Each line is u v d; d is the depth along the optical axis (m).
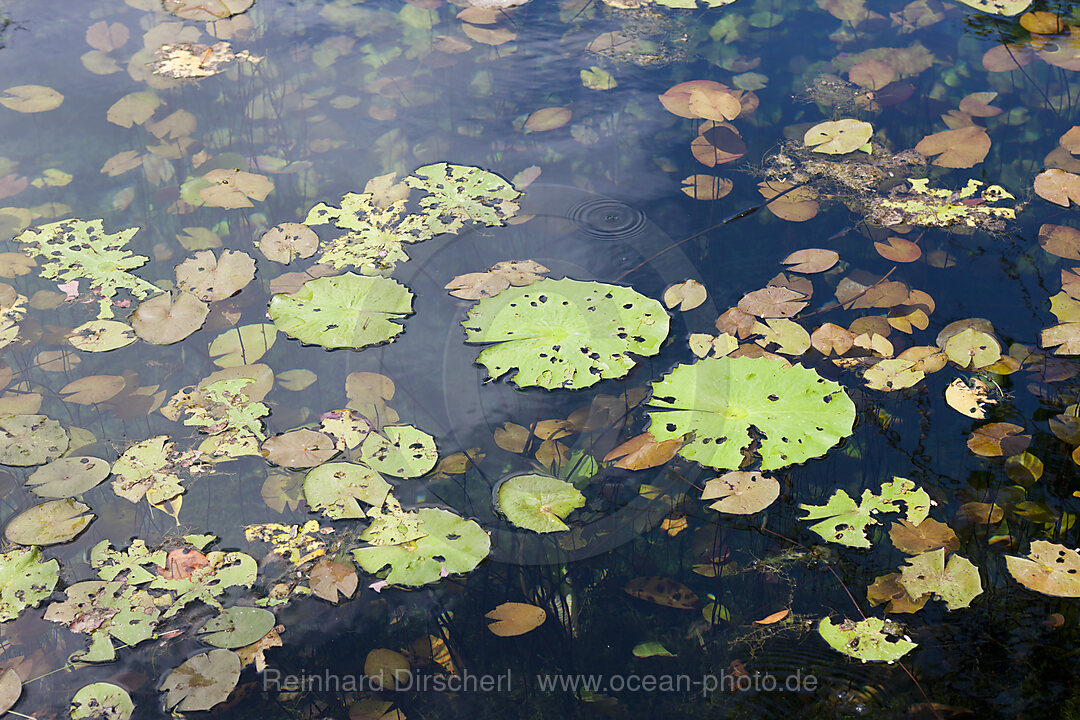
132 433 2.16
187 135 3.11
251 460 2.10
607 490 2.03
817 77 3.32
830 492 2.02
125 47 3.56
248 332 2.43
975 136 2.97
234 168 2.96
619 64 3.44
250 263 2.62
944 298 2.46
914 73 3.32
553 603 1.83
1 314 2.46
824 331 2.36
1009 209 2.73
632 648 1.75
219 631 1.77
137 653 1.73
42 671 1.70
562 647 1.75
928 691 1.64
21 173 2.95
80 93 3.31
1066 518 1.92
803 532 1.94
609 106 3.22
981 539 1.89
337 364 2.33
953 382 2.23
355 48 3.57
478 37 3.62
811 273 2.54
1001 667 1.67
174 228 2.76
